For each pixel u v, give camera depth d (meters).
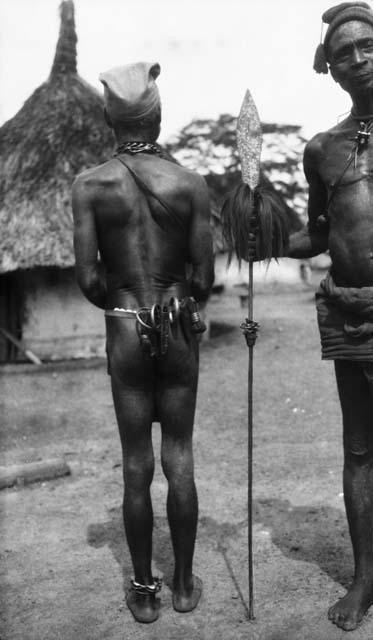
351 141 2.98
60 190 11.50
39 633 3.12
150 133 3.13
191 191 3.03
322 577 3.55
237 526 4.31
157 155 3.12
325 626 3.08
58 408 8.23
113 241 3.03
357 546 3.22
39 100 12.98
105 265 3.15
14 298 11.88
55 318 11.68
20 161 11.99
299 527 4.25
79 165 11.76
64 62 13.25
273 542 4.04
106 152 11.99
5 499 5.04
